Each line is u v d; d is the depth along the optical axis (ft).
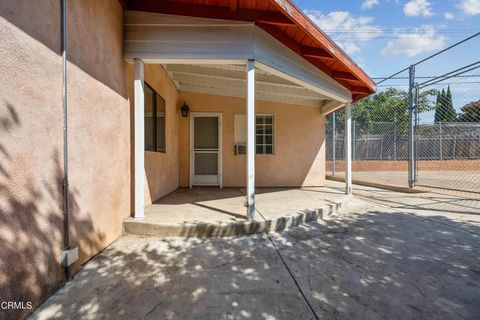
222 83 21.25
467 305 6.34
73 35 7.66
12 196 5.38
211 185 23.90
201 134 23.84
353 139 38.50
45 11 6.41
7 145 5.27
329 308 6.19
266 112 24.27
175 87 21.67
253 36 11.72
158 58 11.51
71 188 7.58
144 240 10.62
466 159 39.17
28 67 5.84
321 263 8.64
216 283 7.31
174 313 5.96
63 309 6.05
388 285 7.26
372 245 10.28
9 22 5.33
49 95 6.54
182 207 14.46
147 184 14.66
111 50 10.23
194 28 11.63
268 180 24.35
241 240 10.78
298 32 13.01
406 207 17.24
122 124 11.27
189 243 10.37
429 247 10.07
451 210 16.34
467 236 11.32
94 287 7.01
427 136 38.88
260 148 24.41
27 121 5.81
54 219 6.72
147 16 11.51
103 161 9.57
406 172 38.09
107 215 9.93
